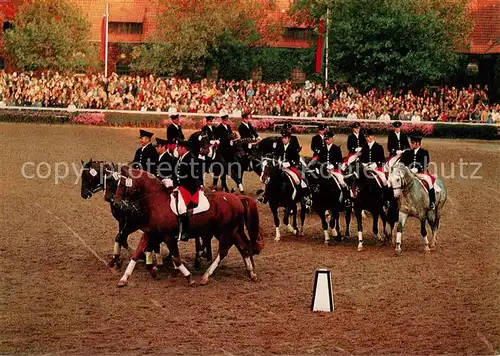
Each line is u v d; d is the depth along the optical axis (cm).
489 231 2303
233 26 4306
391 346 1336
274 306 1543
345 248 2044
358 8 4266
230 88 4225
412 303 1582
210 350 1304
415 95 4422
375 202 2028
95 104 4209
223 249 1675
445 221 2452
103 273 1753
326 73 4394
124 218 1756
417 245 2103
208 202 1641
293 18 4450
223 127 2636
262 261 1894
